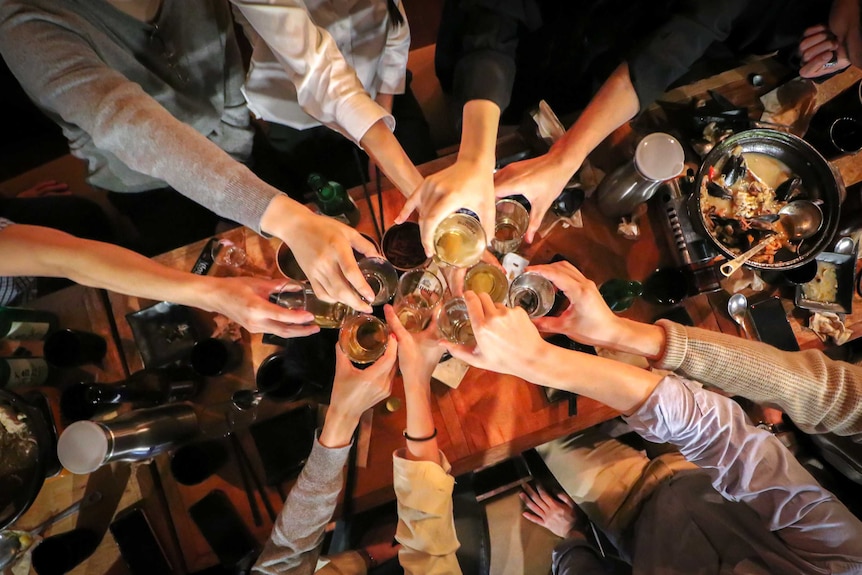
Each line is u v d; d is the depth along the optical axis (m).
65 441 0.63
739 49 1.03
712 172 0.81
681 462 0.92
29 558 0.76
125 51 0.77
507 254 0.78
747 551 0.72
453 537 0.73
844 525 0.64
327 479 0.68
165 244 1.13
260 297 0.68
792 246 0.79
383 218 0.83
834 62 0.87
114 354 0.80
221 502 0.75
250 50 1.30
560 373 0.62
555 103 1.08
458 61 0.83
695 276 0.79
